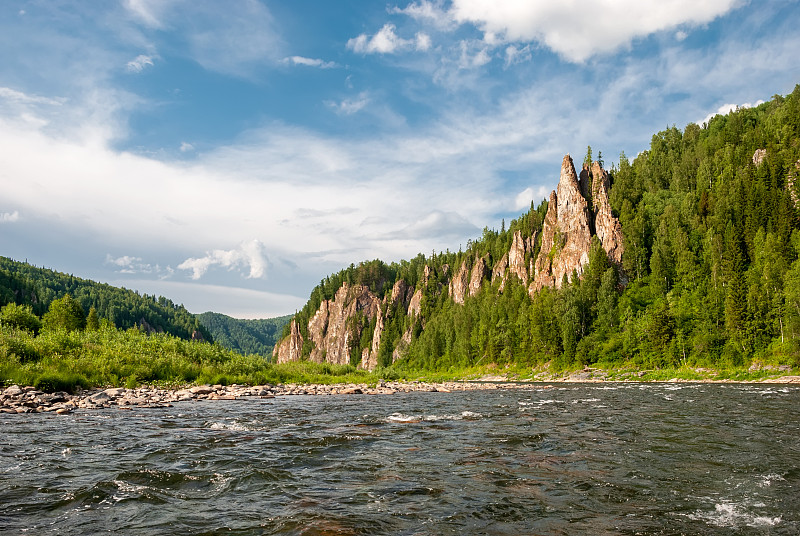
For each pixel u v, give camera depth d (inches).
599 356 4493.1
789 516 375.9
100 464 545.6
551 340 4906.5
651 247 5984.3
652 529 348.2
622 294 5531.5
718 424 892.0
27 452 607.2
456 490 450.3
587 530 346.6
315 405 1326.3
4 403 1073.5
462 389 2385.6
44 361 1545.3
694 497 428.8
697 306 4466.0
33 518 362.6
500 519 369.1
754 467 539.8
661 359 4005.9
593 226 6697.8
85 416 973.2
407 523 358.3
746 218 5241.1
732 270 4549.7
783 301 3668.8
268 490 448.1
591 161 7662.4
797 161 5708.7
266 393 1740.9
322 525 350.3
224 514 376.2
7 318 2335.1
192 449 641.6
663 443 693.9
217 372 2085.4
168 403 1272.1
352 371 3336.6
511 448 662.5
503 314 6274.6
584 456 605.6
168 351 2100.1
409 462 572.4
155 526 347.3
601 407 1269.7
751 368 3373.5
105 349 1822.1
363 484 471.5
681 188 7406.5
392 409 1230.3
